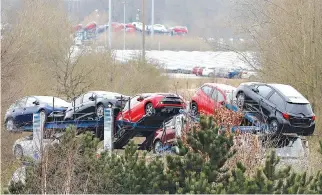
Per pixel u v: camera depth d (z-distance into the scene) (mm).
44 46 83375
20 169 28938
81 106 54875
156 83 90500
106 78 84938
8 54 60250
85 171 27000
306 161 38406
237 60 97375
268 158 25969
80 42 91688
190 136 26828
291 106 50594
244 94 51125
